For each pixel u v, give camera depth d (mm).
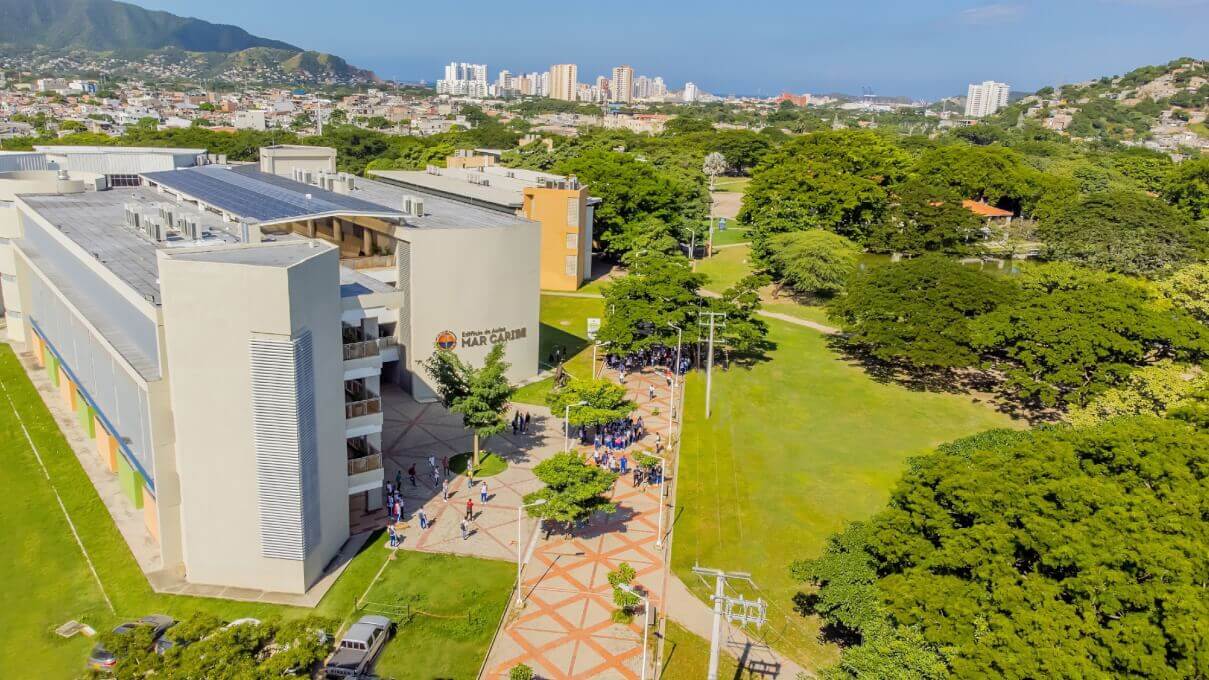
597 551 44906
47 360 66750
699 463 55844
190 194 69062
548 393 60312
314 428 39906
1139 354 58625
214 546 39719
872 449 58562
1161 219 100375
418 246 61531
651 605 40125
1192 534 31719
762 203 117188
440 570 42344
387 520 47031
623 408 57656
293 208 61062
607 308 76812
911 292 72500
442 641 36906
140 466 43031
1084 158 170500
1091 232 100812
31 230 68188
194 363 37219
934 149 164250
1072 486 34188
